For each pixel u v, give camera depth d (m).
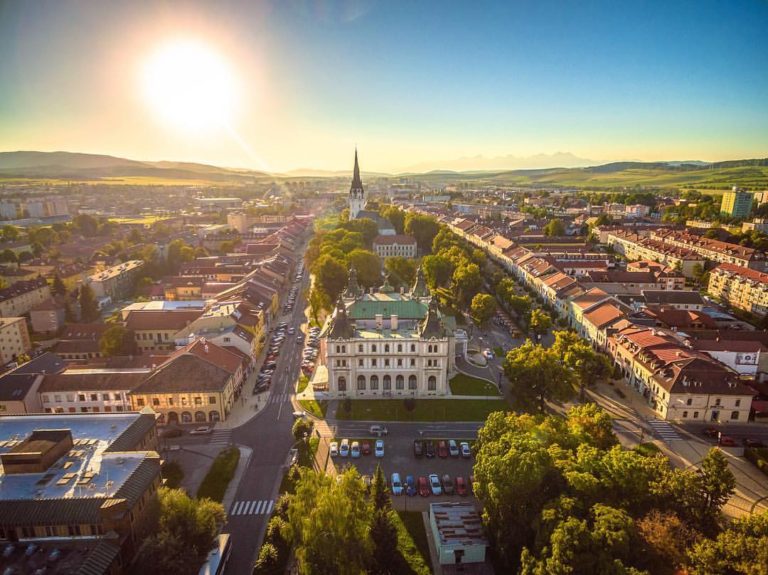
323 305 197.25
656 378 131.75
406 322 150.88
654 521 69.19
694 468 106.44
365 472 106.19
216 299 199.88
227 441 118.00
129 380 130.12
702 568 62.41
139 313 179.38
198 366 128.75
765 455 108.25
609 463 78.38
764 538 60.16
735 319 191.25
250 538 87.75
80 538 72.88
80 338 170.75
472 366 157.88
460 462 109.81
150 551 70.00
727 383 125.19
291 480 103.00
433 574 80.25
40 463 81.00
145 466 83.19
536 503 77.12
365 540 72.31
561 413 129.12
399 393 140.25
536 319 175.12
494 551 83.06
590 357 135.12
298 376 152.75
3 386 126.06
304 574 70.75
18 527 71.81
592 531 67.25
